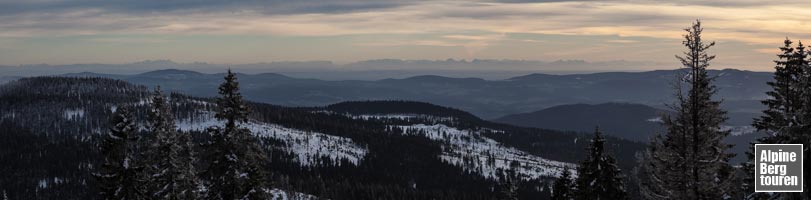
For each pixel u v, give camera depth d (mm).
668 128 28859
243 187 32094
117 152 34750
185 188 38031
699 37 27516
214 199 32156
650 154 30000
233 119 32156
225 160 31766
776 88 34938
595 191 41656
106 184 34719
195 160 38906
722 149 28547
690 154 28250
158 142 37031
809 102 28703
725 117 28438
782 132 30234
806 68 30047
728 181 28438
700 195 28344
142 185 35938
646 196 29938
